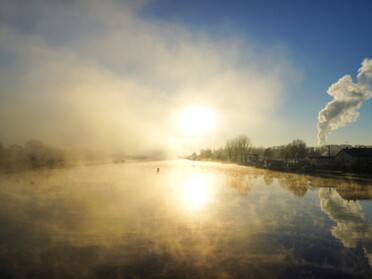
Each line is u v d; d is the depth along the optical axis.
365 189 31.89
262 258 11.52
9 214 18.72
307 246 12.92
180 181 41.84
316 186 34.81
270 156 113.56
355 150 61.25
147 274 10.05
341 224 16.69
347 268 10.56
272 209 20.89
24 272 10.18
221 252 12.19
